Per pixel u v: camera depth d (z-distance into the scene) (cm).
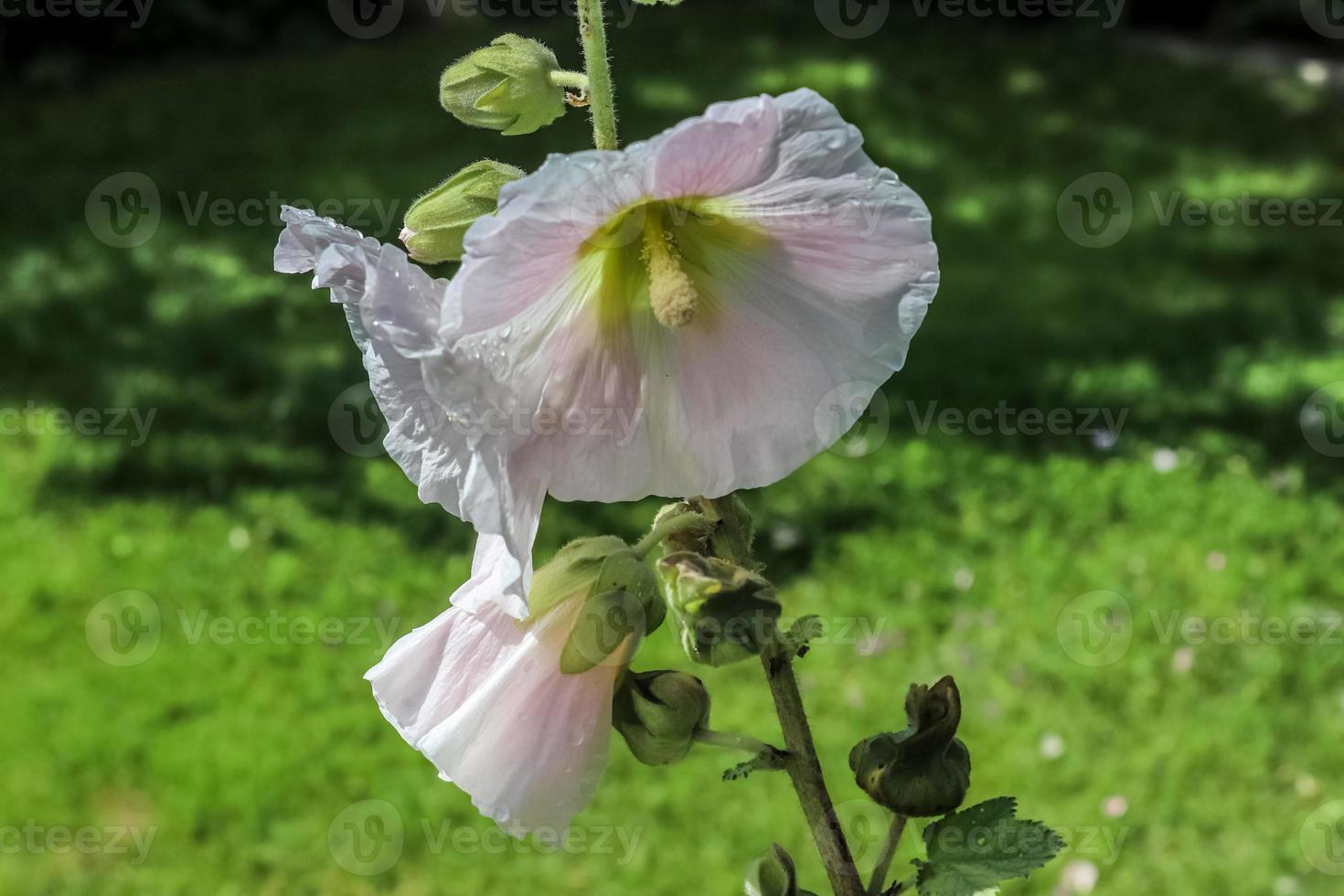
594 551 158
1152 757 479
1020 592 558
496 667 157
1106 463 643
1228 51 1416
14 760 494
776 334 154
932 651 527
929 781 155
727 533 158
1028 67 1302
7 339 787
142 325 802
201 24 1353
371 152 1052
